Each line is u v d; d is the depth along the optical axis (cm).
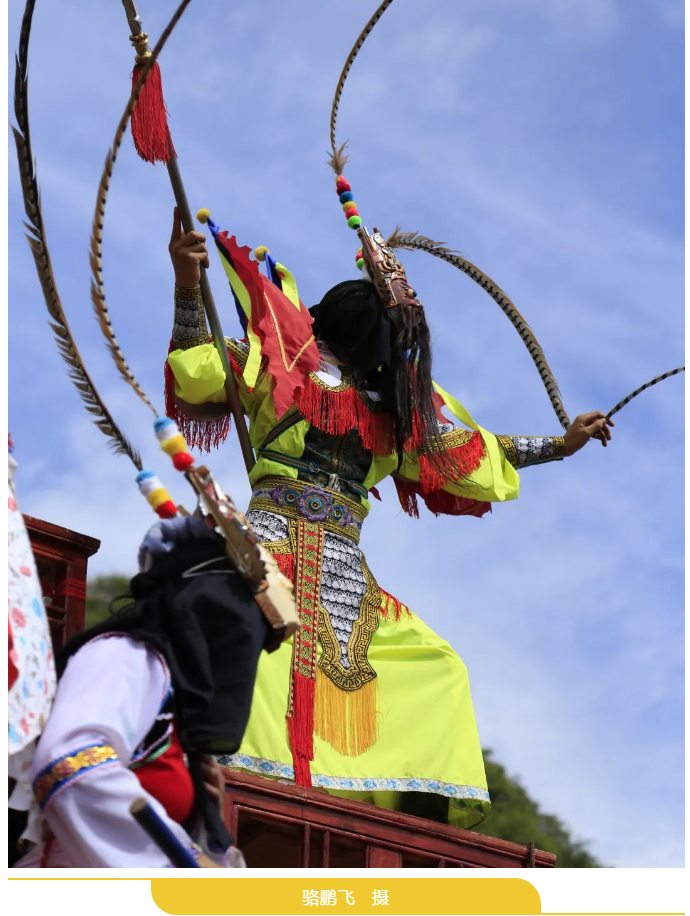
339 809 420
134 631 298
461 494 552
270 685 470
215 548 312
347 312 513
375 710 495
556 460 582
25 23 327
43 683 281
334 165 550
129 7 488
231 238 513
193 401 490
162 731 294
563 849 1711
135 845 271
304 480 503
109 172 311
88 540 409
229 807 396
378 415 517
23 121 323
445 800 505
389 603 525
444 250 604
